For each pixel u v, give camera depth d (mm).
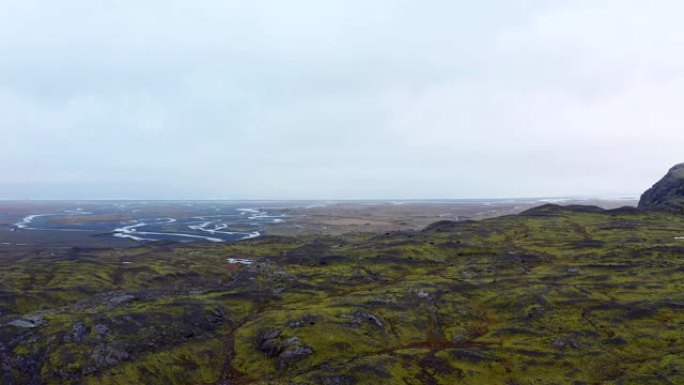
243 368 105750
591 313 121250
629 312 118250
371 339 113438
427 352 106812
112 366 101125
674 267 149000
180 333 117312
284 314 127625
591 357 99250
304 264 191000
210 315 130000
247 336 118750
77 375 97500
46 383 95312
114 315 120062
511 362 100250
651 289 132750
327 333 113375
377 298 138500
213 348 114188
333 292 155375
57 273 194000
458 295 142375
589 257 173625
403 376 95688
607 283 141125
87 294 167125
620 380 89062
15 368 98750
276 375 100250
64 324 113875
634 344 103375
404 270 178500
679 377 85938
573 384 90125
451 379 94812
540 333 114938
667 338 103375
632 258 165125
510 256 185500
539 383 91625
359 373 94688
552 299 132250
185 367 105375
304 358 104812
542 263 173875
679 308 116438
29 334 109688
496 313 129625
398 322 123000
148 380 99438
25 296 157000
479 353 103438
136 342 109938
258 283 166375
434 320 126000
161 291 156750
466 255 194625
